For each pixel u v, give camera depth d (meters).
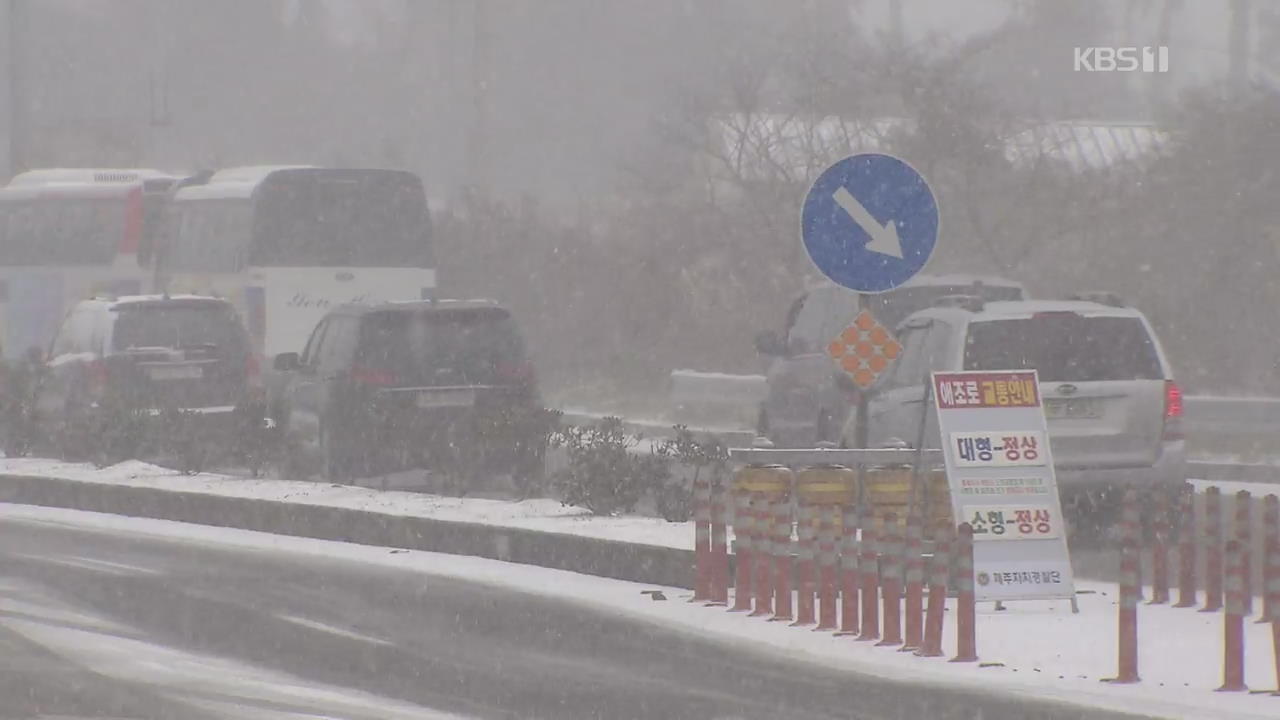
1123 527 41.03
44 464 91.19
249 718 38.03
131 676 42.75
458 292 172.75
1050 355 66.12
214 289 143.00
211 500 75.44
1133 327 66.69
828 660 43.94
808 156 164.00
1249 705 38.06
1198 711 37.56
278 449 86.38
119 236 167.62
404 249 140.12
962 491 49.75
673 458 74.62
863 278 53.09
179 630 49.22
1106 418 65.81
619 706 39.12
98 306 101.44
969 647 43.44
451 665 43.88
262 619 50.97
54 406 102.06
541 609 52.25
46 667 43.88
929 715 37.81
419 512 68.88
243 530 73.50
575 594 55.09
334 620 50.69
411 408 82.50
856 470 54.19
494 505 71.12
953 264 149.12
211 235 144.00
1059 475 65.50
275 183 138.38
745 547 51.28
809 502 48.78
